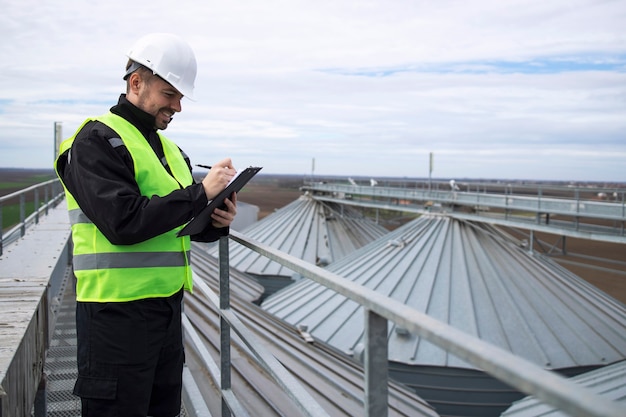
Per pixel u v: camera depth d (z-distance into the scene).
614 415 0.83
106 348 2.68
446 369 17.20
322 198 42.69
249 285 27.81
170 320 2.88
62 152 2.80
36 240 8.50
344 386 10.00
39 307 4.19
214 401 6.17
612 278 58.88
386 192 36.97
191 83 2.94
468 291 20.42
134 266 2.68
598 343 18.81
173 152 3.10
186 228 2.77
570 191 23.36
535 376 1.00
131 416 2.72
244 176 2.83
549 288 21.22
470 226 24.52
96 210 2.43
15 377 2.94
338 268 25.19
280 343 11.75
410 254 23.23
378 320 1.58
